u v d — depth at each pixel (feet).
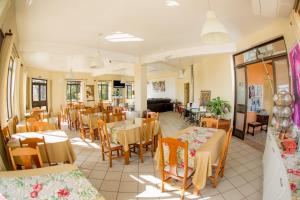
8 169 8.50
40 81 30.96
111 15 9.93
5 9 6.82
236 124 17.35
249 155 12.67
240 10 9.49
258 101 19.47
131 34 13.17
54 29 12.01
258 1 7.34
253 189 8.59
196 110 23.06
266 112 19.11
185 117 29.04
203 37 6.35
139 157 12.46
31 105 28.48
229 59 17.90
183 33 12.99
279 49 11.57
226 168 10.73
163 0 8.45
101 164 11.40
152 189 8.65
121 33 12.92
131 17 10.23
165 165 8.51
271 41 12.03
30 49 14.56
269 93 19.48
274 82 12.15
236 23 11.28
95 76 38.24
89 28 11.88
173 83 39.29
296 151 6.64
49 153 8.87
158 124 13.85
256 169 10.57
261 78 19.42
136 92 22.34
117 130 11.43
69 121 21.67
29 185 4.89
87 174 10.11
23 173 5.56
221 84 19.63
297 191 4.22
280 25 10.73
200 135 10.04
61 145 9.15
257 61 13.82
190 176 7.87
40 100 30.89
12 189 4.71
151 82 45.52
